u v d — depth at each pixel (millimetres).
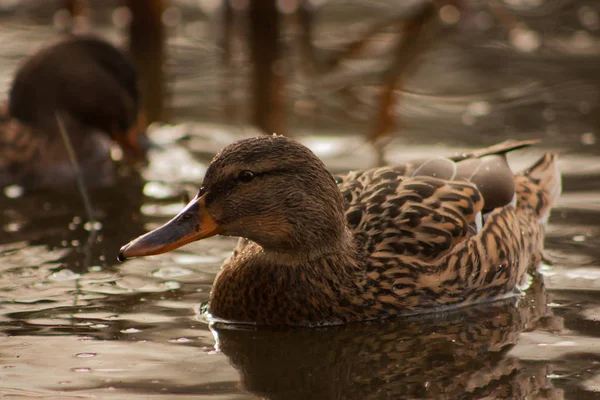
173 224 9156
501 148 11195
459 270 9867
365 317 9547
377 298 9555
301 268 9383
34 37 21516
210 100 18156
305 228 9273
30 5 23797
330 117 17094
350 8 23297
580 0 23266
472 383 7902
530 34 21312
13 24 22516
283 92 18375
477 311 9758
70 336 9008
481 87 18500
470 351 8617
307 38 19828
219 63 20250
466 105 17562
